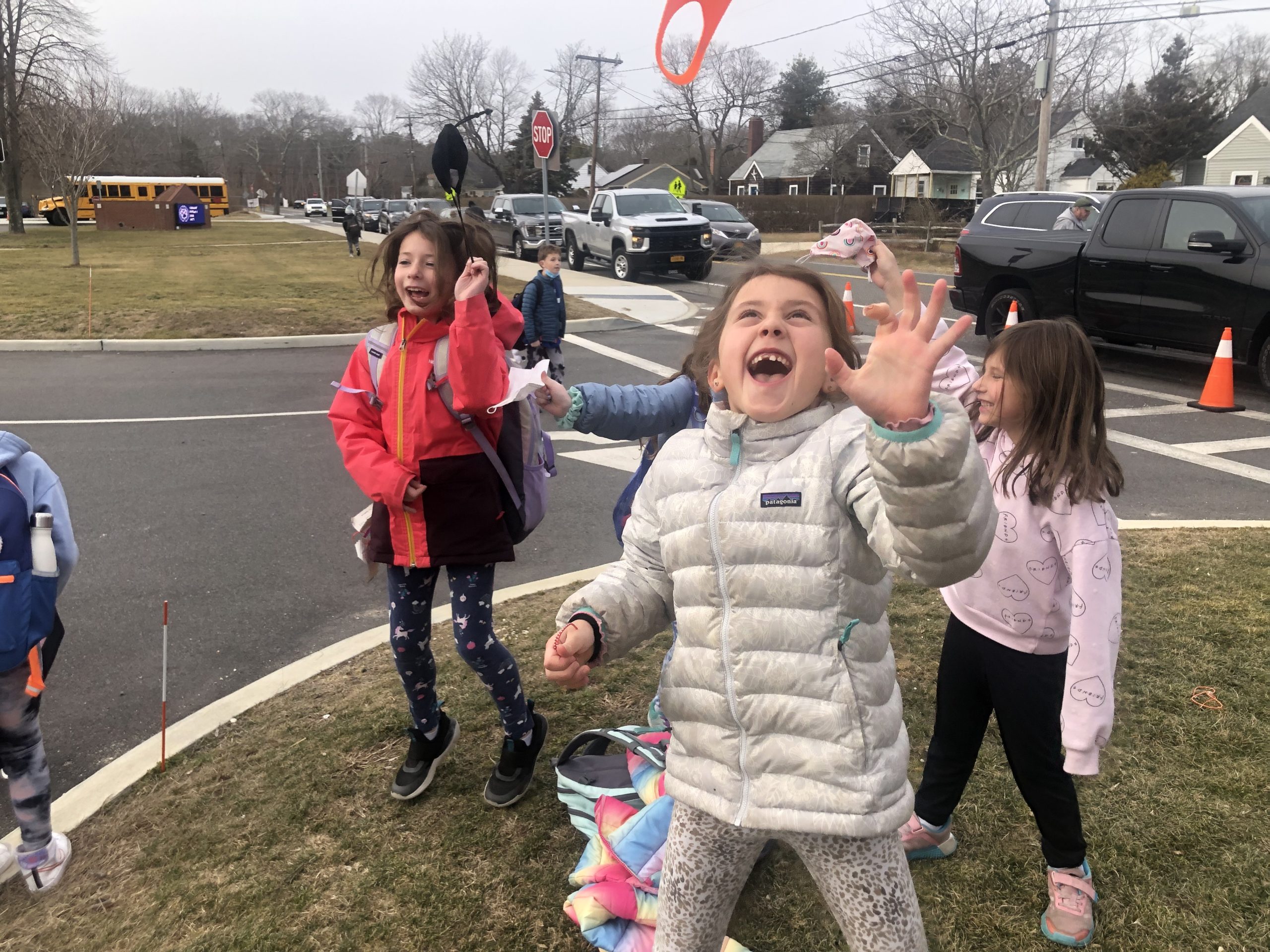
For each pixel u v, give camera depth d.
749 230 25.78
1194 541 4.95
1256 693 3.35
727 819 1.68
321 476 6.68
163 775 3.11
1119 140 48.38
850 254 2.15
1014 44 31.16
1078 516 2.08
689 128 75.31
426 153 95.06
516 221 26.47
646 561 1.85
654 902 2.32
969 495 1.30
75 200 23.31
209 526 5.66
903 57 36.59
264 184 121.25
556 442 7.72
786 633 1.61
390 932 2.40
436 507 2.63
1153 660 3.61
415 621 2.80
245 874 2.63
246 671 3.93
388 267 2.63
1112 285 10.07
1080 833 2.32
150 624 4.35
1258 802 2.77
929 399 1.28
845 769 1.61
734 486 1.65
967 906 2.44
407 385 2.60
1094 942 2.30
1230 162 44.75
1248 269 8.81
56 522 2.60
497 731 3.30
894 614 4.14
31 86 41.28
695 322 15.64
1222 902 2.41
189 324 13.12
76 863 2.72
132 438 7.69
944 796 2.52
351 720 3.38
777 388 1.63
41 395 9.31
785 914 2.43
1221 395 8.48
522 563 5.08
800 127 87.19
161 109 114.62
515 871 2.61
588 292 18.80
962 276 11.83
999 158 36.12
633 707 3.43
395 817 2.86
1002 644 2.24
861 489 1.53
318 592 4.71
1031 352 2.08
